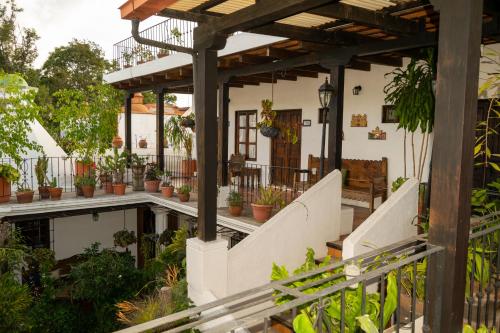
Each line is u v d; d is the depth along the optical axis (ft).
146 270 28.37
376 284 12.78
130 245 39.04
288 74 27.14
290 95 30.71
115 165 32.30
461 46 7.16
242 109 35.60
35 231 33.99
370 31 17.01
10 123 26.43
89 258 29.71
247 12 11.87
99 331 24.90
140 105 59.67
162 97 34.32
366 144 25.76
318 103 28.37
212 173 14.56
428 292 7.79
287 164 31.48
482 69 19.29
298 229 16.66
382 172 24.61
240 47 20.94
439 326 7.69
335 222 17.90
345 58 18.74
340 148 19.34
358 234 13.79
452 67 7.30
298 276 7.50
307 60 20.90
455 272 7.49
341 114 19.29
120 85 36.60
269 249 15.92
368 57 21.11
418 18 15.25
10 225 26.68
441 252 7.61
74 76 92.53
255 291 6.95
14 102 26.13
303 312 7.72
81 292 25.44
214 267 14.42
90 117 32.86
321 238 17.46
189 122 34.12
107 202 30.25
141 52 34.04
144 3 11.02
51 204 27.58
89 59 95.20
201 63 14.21
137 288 26.84
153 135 58.39
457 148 7.29
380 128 24.77
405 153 23.00
